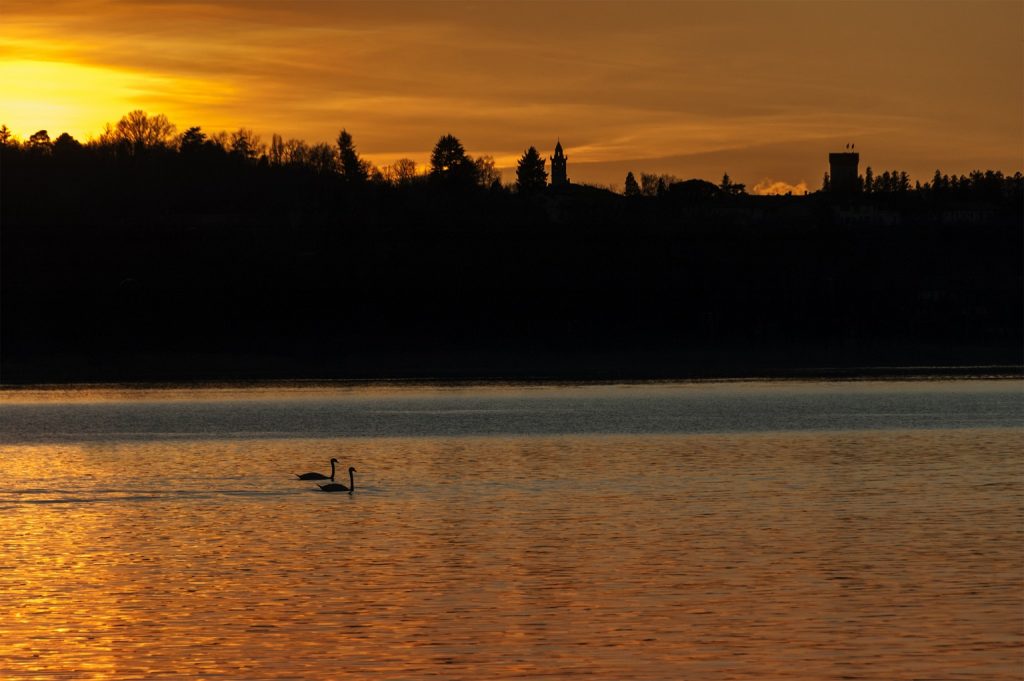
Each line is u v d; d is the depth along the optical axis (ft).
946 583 224.12
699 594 217.56
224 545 261.24
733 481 356.18
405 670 179.73
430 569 237.66
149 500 325.21
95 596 218.79
